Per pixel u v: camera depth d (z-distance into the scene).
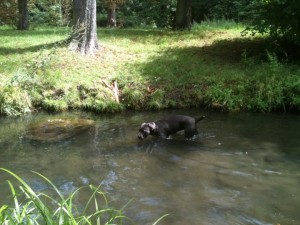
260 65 12.06
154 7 26.97
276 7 11.88
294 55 12.95
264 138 8.45
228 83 11.05
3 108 10.08
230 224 5.18
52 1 25.92
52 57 12.36
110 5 23.91
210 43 15.17
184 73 11.77
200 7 24.83
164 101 10.67
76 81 11.00
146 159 7.43
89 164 7.19
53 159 7.41
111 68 12.00
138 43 15.52
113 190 6.15
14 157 7.49
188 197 5.91
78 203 5.72
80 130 9.05
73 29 13.31
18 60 12.44
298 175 6.65
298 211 5.51
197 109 10.55
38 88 10.74
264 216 5.38
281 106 10.38
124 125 9.41
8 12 24.69
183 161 7.30
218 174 6.71
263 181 6.43
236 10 22.91
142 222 5.21
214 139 8.43
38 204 3.29
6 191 6.05
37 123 9.47
